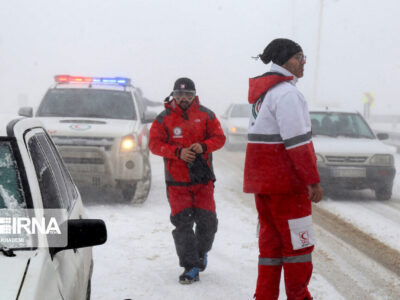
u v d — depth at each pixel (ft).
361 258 19.27
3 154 8.24
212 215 16.17
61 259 8.24
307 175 11.22
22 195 7.97
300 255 11.82
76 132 25.84
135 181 26.45
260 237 12.41
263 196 12.12
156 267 17.47
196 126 16.06
